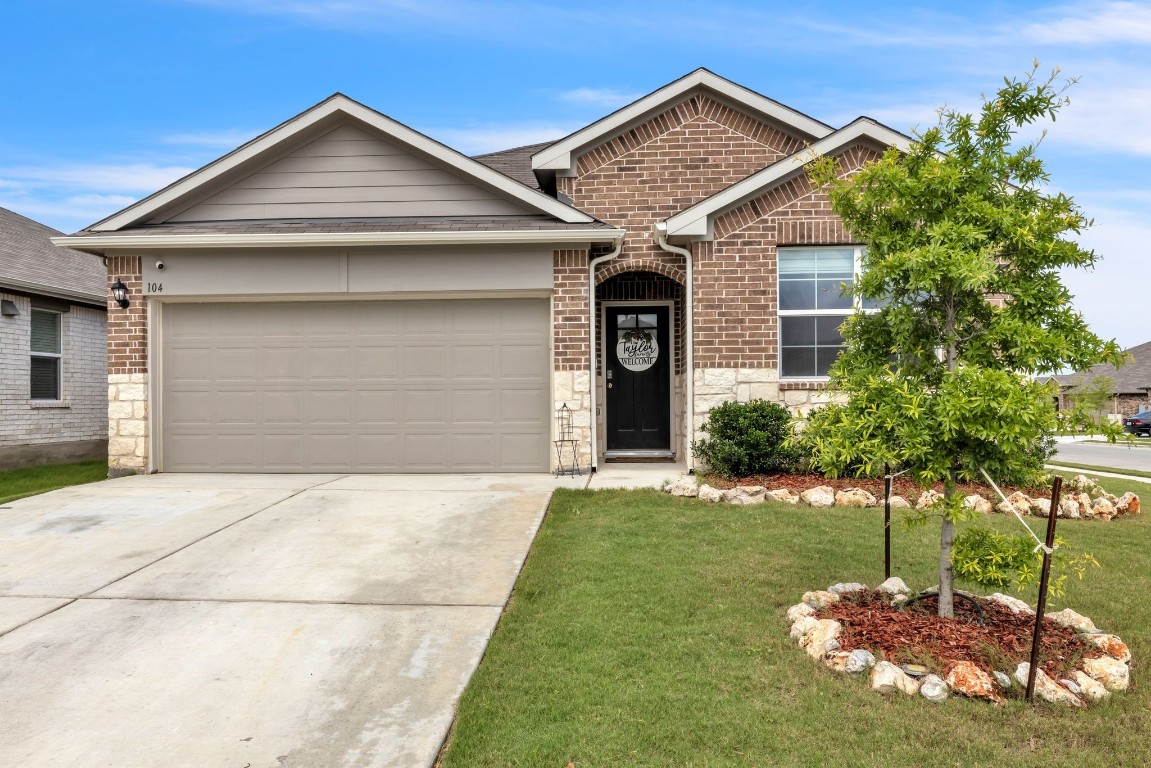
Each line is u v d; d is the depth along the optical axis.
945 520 4.40
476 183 10.47
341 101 10.18
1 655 4.38
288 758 3.31
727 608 4.91
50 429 13.38
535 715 3.58
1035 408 3.68
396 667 4.20
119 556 6.27
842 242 9.88
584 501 8.28
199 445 10.33
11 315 12.50
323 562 6.06
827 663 4.04
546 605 5.07
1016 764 3.12
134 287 10.13
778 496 8.33
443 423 10.21
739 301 9.95
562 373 10.00
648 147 11.34
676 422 11.84
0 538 6.82
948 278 4.21
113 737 3.49
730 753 3.23
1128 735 3.33
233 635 4.64
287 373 10.27
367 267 9.98
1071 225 4.20
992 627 4.36
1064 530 7.22
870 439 4.11
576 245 9.95
